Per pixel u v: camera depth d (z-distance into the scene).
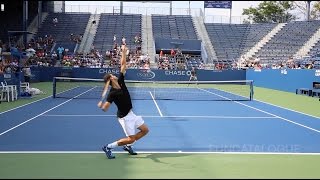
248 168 6.95
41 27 49.19
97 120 13.00
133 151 8.09
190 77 38.16
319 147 8.89
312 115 15.02
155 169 6.79
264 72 33.88
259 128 11.70
